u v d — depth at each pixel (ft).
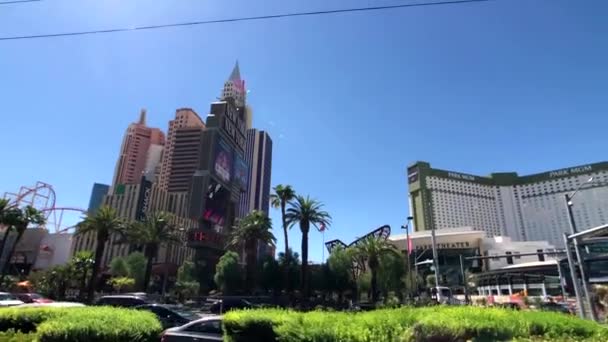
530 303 182.09
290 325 26.37
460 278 384.88
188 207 441.27
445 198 501.15
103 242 184.44
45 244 435.94
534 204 444.55
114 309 42.14
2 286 218.59
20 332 41.70
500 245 429.79
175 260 412.36
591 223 339.16
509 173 497.87
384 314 25.66
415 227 513.45
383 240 199.00
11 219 208.74
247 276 194.39
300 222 182.29
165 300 169.48
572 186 394.73
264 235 198.59
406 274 206.18
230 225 488.02
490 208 490.90
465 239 449.89
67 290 258.98
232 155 532.32
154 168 614.34
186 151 546.67
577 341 23.80
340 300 212.64
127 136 645.10
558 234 408.67
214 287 302.66
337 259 214.69
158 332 40.11
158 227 209.77
